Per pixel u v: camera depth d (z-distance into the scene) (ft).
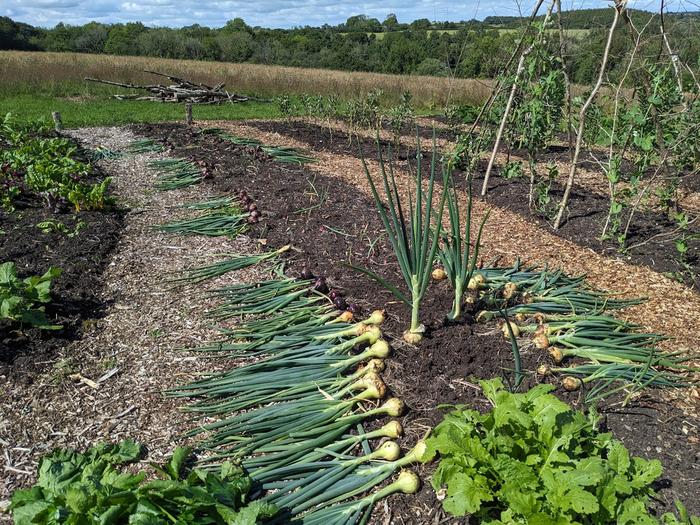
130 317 15.08
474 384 12.26
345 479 9.77
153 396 11.99
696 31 24.43
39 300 14.06
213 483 8.28
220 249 19.74
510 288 15.65
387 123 48.06
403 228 12.86
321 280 16.16
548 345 13.55
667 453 10.62
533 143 24.18
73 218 21.95
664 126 23.21
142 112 52.29
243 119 50.70
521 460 8.70
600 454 9.57
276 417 11.06
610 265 18.92
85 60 88.33
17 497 8.05
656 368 13.12
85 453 9.93
